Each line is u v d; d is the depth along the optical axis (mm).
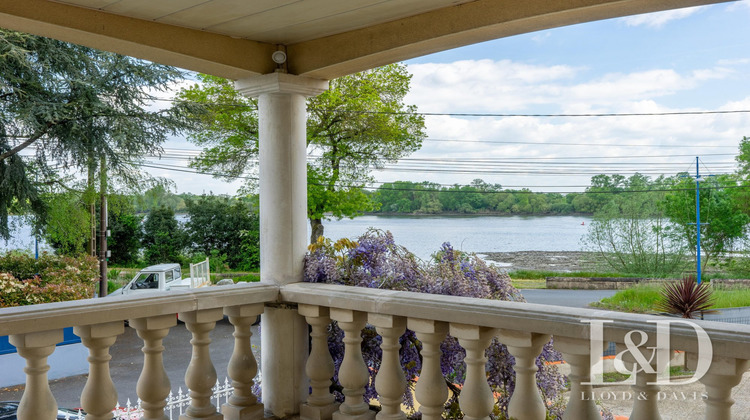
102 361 2281
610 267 20359
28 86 13328
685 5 2135
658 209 20359
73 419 2836
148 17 2559
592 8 2174
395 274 2959
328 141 15547
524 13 2291
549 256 20875
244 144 15977
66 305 2166
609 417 2418
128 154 14164
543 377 2791
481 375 2217
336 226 16906
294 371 2902
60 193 14180
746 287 17422
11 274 11258
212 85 15539
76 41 2535
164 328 2436
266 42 2986
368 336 2969
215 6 2434
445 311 2221
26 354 2088
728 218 19422
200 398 2656
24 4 2242
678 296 10820
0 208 13492
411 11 2549
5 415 2572
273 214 2973
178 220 22844
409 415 2850
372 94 15117
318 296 2725
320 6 2453
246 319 2816
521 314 2006
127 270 22156
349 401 2721
